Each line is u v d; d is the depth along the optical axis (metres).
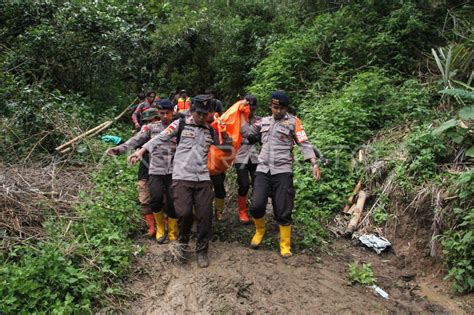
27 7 9.97
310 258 4.86
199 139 4.57
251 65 11.52
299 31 10.48
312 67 9.16
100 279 4.07
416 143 5.64
